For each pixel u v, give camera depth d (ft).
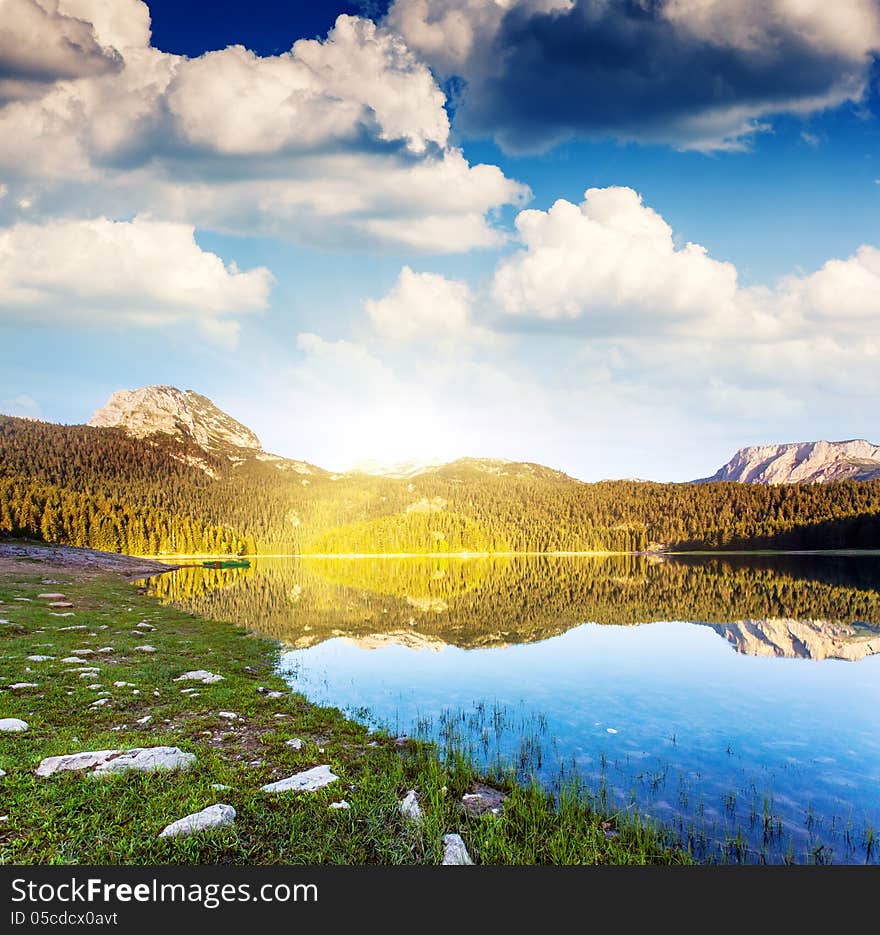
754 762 46.91
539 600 179.83
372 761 43.60
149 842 28.35
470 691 69.00
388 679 74.43
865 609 143.54
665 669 80.48
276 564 531.91
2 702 51.75
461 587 237.25
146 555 553.64
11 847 27.63
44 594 125.49
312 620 129.39
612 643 101.24
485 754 47.98
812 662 85.51
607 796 39.96
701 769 45.32
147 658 76.13
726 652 93.04
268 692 63.87
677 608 152.25
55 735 44.21
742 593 190.29
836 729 55.52
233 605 154.30
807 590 193.36
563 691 69.21
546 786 41.45
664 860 31.04
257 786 36.76
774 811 38.04
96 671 65.00
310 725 52.65
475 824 33.55
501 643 101.35
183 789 34.68
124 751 39.27
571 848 31.22
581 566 444.14
